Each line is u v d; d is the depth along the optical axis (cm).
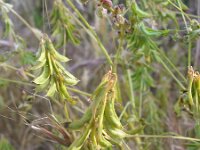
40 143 38
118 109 30
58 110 34
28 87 35
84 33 40
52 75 22
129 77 32
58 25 30
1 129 39
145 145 32
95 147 21
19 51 31
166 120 34
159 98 36
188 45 28
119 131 21
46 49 22
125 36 28
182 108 27
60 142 24
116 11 27
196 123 25
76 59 42
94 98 20
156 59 30
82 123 21
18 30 41
